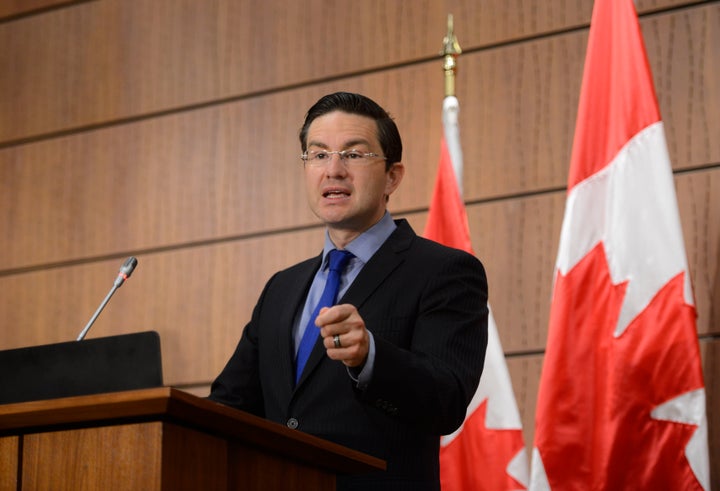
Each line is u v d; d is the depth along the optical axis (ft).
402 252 6.97
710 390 9.77
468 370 6.27
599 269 9.44
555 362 9.33
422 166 11.65
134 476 4.40
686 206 10.23
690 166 10.31
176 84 13.20
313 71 12.47
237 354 7.39
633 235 9.31
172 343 12.54
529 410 10.64
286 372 6.77
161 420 4.41
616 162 9.58
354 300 6.75
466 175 11.39
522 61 11.39
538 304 10.82
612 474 8.91
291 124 12.51
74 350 5.19
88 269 13.24
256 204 12.48
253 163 12.62
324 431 6.37
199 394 12.28
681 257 9.10
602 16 10.05
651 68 10.64
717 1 10.52
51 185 13.69
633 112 9.62
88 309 13.15
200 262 12.64
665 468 8.80
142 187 13.16
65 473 4.54
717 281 9.96
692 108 10.41
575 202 9.66
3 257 13.75
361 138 7.18
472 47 11.64
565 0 11.28
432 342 6.38
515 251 11.02
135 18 13.61
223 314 12.38
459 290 6.67
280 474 5.18
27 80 14.10
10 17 14.39
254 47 12.87
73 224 13.46
